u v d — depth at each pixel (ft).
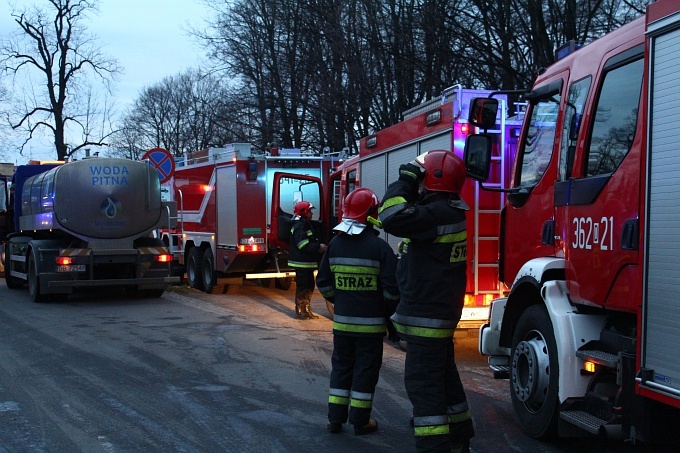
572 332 15.20
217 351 27.84
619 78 14.49
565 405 15.14
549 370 16.02
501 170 25.73
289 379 23.17
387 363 26.04
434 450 13.56
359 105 69.26
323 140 82.84
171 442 16.65
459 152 24.93
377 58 66.54
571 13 49.03
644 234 12.67
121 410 19.35
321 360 26.23
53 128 119.14
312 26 73.56
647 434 12.92
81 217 42.06
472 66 55.36
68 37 117.08
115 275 44.86
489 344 19.15
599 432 13.85
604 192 14.42
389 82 67.36
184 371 24.26
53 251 42.52
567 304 15.79
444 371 14.33
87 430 17.53
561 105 16.90
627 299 13.47
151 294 46.06
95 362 25.67
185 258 54.19
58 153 119.24
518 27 53.47
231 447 16.33
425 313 13.91
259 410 19.45
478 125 17.76
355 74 67.36
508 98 26.18
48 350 27.94
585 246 15.10
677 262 11.83
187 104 177.06
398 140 30.32
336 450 16.20
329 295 18.01
